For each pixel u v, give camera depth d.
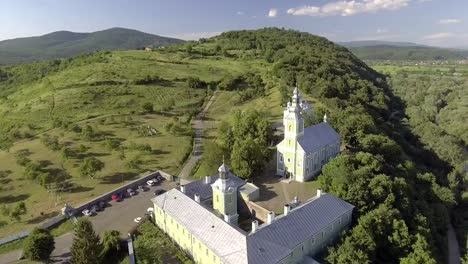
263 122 145.62
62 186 129.88
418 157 183.50
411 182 126.88
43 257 83.31
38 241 82.38
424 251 86.00
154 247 85.44
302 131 118.19
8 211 109.75
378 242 90.19
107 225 100.88
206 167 128.38
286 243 76.06
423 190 130.62
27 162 148.00
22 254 88.44
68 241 95.06
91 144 168.50
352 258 77.12
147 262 79.38
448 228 129.12
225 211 92.06
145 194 120.50
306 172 118.25
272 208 100.81
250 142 118.19
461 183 166.00
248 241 72.19
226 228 77.19
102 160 152.38
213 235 77.44
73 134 178.62
